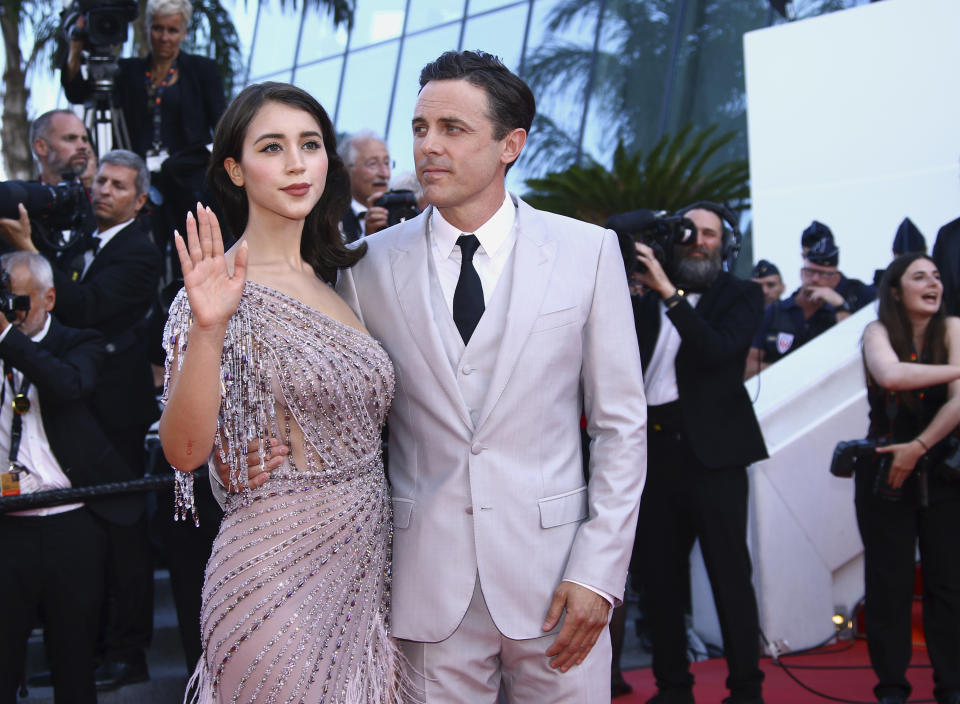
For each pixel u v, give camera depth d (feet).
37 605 10.16
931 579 11.77
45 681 12.02
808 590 14.85
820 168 19.93
